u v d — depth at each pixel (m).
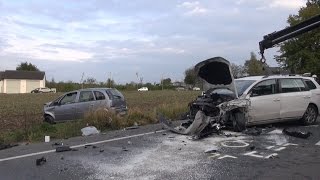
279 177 7.68
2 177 7.88
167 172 8.08
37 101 43.94
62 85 95.06
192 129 12.31
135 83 87.69
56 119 18.52
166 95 50.94
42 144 11.50
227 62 12.77
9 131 15.28
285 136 12.09
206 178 7.63
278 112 13.66
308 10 37.59
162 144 10.96
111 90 18.69
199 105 12.99
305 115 14.46
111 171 8.20
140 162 8.93
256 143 11.01
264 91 13.51
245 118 12.90
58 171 8.27
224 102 12.72
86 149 10.48
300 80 14.61
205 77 13.52
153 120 16.23
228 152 9.91
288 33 8.57
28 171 8.30
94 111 15.42
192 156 9.48
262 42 8.82
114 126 14.97
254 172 8.04
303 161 8.97
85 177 7.79
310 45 37.50
